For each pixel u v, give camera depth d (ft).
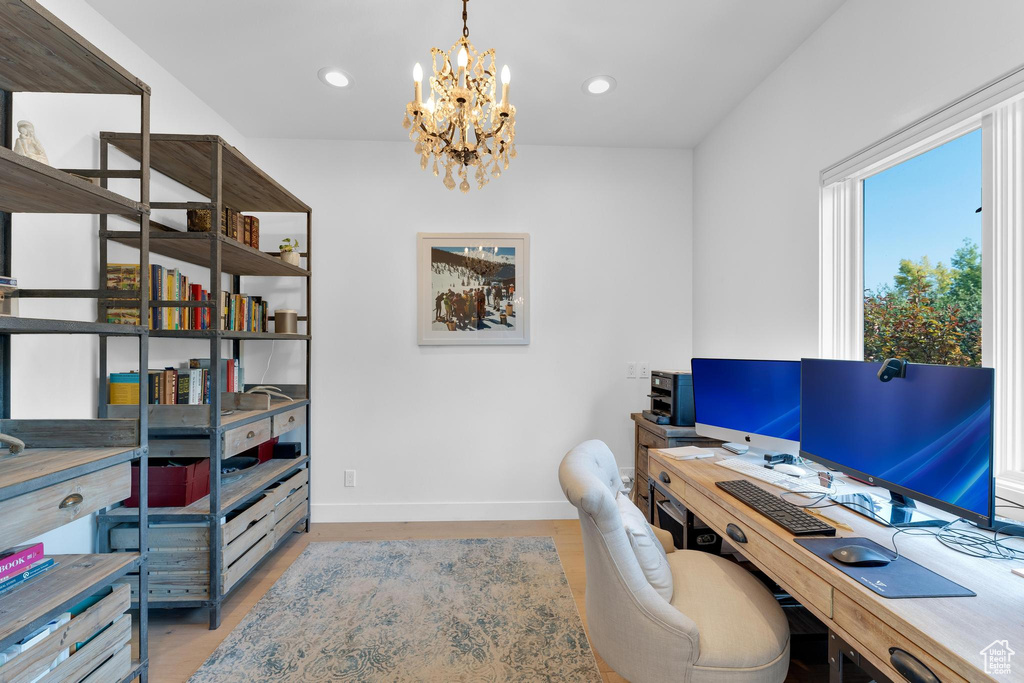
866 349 5.94
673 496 6.09
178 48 6.77
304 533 9.12
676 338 10.21
